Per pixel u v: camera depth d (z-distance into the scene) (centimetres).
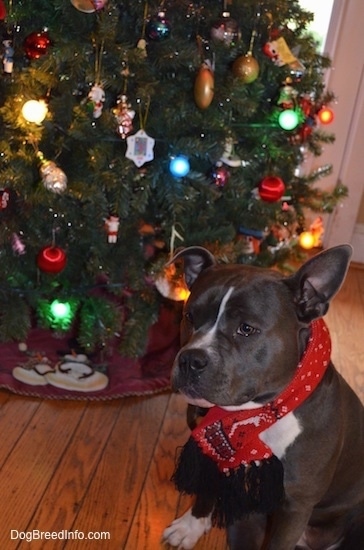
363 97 510
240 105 304
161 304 341
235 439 212
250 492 210
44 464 278
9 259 313
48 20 293
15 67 299
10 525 246
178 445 301
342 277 197
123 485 272
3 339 314
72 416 312
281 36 338
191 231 329
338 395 218
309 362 207
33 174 298
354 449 231
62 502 259
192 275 233
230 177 326
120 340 343
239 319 197
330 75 510
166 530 248
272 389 204
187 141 299
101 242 316
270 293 199
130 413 320
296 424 208
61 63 279
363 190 536
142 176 302
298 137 369
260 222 342
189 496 269
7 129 291
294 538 222
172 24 296
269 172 350
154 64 296
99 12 277
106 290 348
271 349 198
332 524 246
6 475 269
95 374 337
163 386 339
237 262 339
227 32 293
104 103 300
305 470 212
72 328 355
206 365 193
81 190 286
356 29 498
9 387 321
